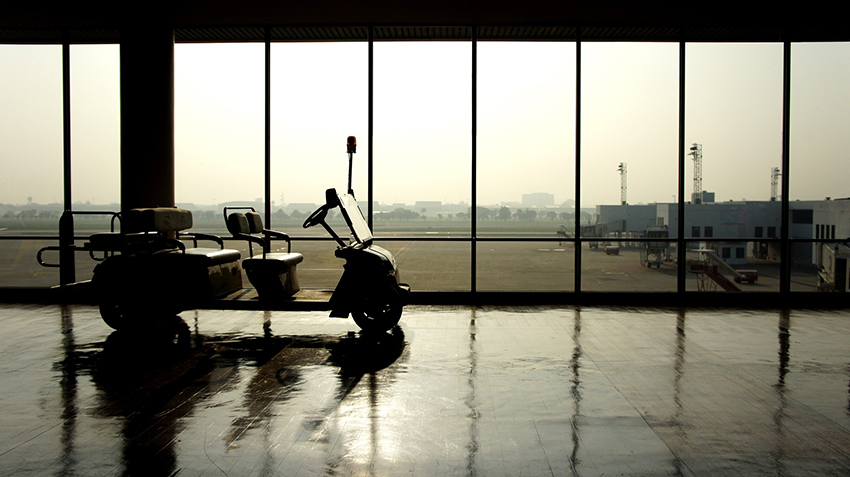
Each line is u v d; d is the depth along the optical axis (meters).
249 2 7.06
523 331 6.10
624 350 5.23
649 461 2.80
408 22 7.90
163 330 6.10
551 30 8.25
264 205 8.27
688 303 7.91
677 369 4.58
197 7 7.25
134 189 7.42
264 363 4.78
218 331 6.14
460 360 4.87
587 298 8.00
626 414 3.51
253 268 5.69
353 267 5.58
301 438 3.11
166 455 2.87
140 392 3.96
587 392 3.97
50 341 5.59
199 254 5.53
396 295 5.80
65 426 3.29
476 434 3.17
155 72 7.40
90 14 7.49
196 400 3.79
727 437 3.13
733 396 3.88
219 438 3.11
